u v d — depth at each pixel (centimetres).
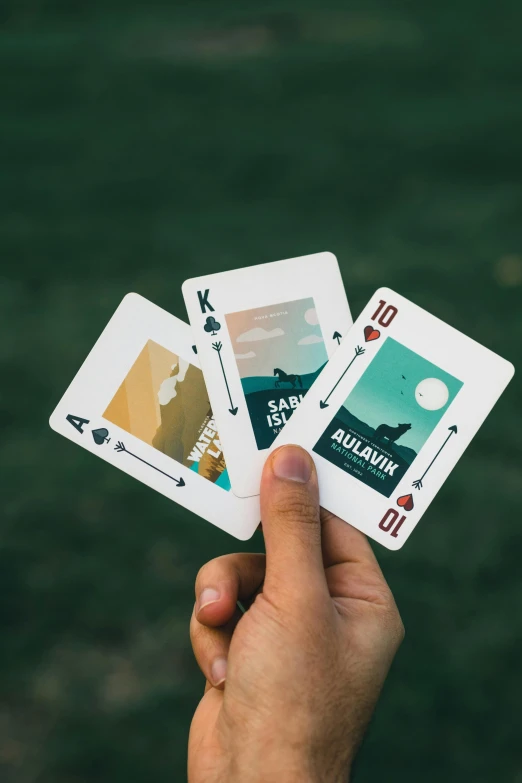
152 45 233
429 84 201
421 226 135
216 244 130
